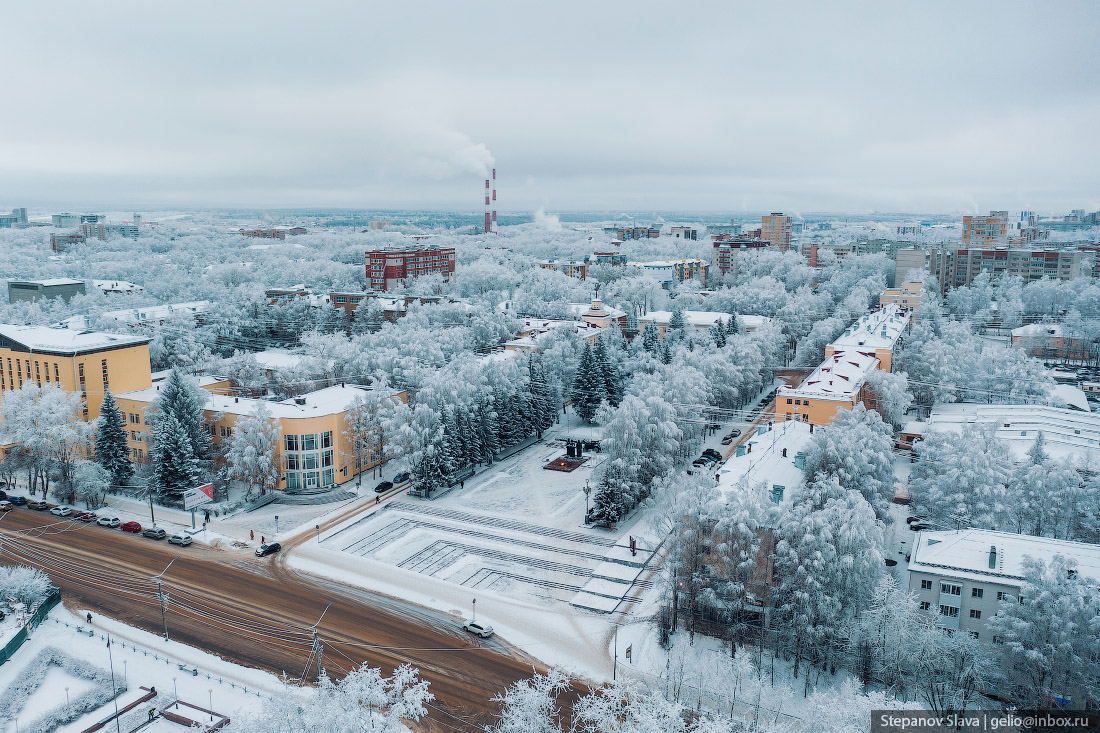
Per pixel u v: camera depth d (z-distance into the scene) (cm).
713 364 16938
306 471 12750
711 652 7969
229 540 10900
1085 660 6694
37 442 11762
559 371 18125
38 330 15038
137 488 12712
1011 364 17350
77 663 7888
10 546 10581
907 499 12294
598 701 6272
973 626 7869
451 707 7288
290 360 17638
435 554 10556
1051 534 9700
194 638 8425
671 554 8575
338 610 9050
